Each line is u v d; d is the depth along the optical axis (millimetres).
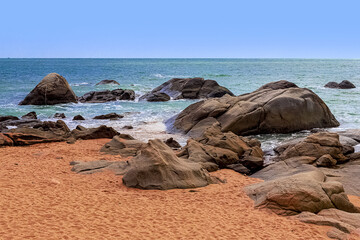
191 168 12375
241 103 21484
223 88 37188
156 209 9359
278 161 14945
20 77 65938
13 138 17641
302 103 21328
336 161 14016
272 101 20922
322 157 13781
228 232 7980
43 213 8375
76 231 7375
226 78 65562
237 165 14555
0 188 10227
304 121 21516
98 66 135875
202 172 12531
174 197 10570
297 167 13445
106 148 16750
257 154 15531
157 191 11172
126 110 29391
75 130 20031
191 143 15680
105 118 25812
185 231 7891
